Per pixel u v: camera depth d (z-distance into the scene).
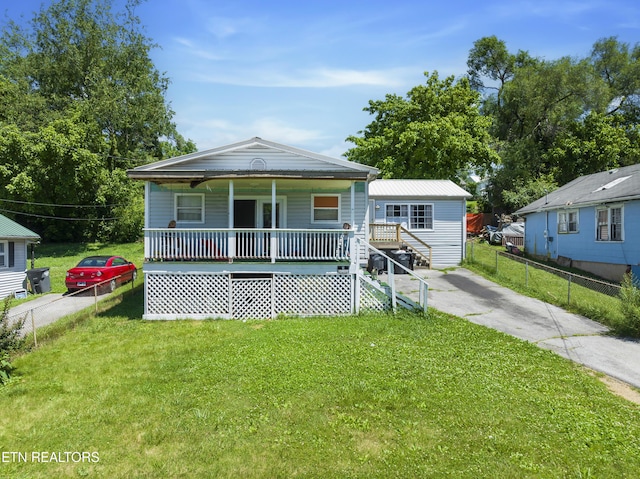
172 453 4.94
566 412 5.96
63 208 32.41
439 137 27.19
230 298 11.96
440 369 7.56
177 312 11.98
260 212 15.11
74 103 32.50
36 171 28.25
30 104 31.05
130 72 36.72
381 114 33.41
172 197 14.80
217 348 8.88
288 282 12.16
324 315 12.02
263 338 9.55
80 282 17.00
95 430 5.48
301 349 8.70
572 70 37.53
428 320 11.01
